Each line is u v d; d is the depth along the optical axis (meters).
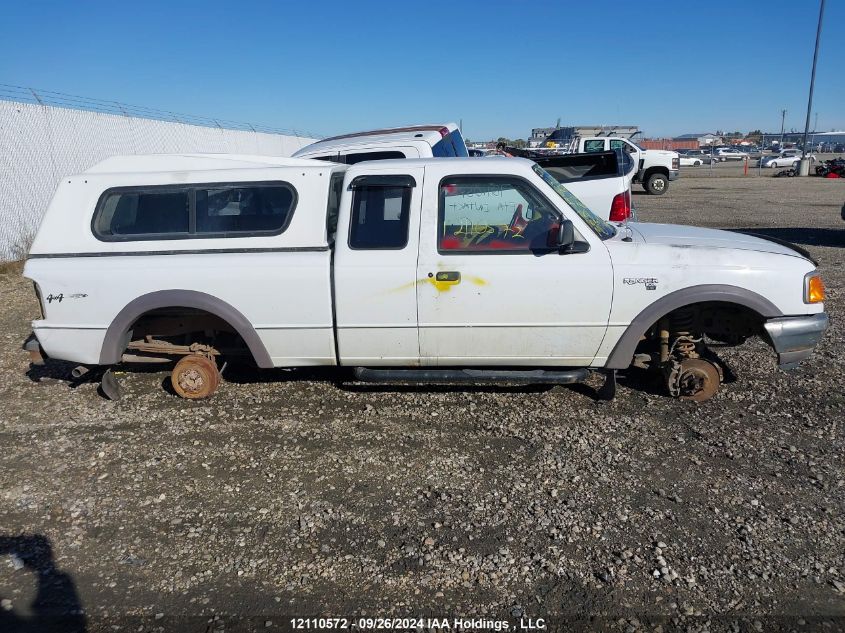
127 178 5.13
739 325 5.09
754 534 3.49
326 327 4.96
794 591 3.07
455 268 4.76
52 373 6.21
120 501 3.99
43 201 12.26
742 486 3.96
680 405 5.10
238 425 4.97
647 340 5.41
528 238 4.81
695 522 3.62
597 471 4.17
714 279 4.72
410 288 4.80
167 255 5.02
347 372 5.93
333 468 4.30
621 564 3.29
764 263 4.76
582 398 5.26
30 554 3.49
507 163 4.87
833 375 5.61
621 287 4.73
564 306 4.77
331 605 3.07
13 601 3.14
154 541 3.59
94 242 5.07
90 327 5.08
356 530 3.63
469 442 4.60
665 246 4.86
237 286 4.93
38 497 4.05
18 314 8.49
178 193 5.09
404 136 8.68
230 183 5.05
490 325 4.84
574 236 4.78
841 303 7.96
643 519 3.66
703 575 3.19
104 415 5.23
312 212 4.96
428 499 3.91
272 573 3.30
